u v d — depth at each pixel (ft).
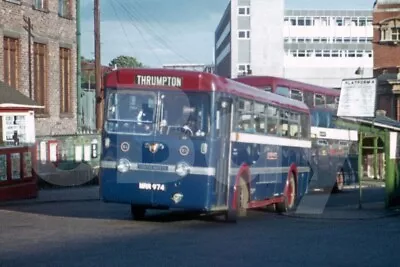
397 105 213.66
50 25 114.32
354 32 277.64
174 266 35.32
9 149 80.89
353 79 78.28
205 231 51.26
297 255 40.32
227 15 285.64
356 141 113.09
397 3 220.84
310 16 274.57
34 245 42.16
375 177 139.95
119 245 42.63
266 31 267.39
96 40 111.34
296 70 273.54
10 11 102.73
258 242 45.57
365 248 43.91
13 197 81.41
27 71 107.55
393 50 220.84
